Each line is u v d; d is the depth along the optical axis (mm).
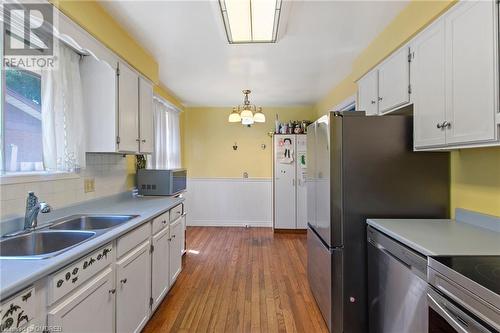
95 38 1922
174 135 4836
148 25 2221
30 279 971
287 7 1941
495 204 1612
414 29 1812
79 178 2168
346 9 1981
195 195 5512
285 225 4957
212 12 2033
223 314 2305
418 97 1809
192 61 3002
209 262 3502
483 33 1280
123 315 1669
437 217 1984
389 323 1629
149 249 2076
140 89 2641
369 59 2555
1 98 1508
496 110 1219
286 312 2336
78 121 2066
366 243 1994
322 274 2213
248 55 2828
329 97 4332
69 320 1185
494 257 1197
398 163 1996
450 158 1973
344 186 2006
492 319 888
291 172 4949
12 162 1595
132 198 2988
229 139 5516
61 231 1625
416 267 1349
